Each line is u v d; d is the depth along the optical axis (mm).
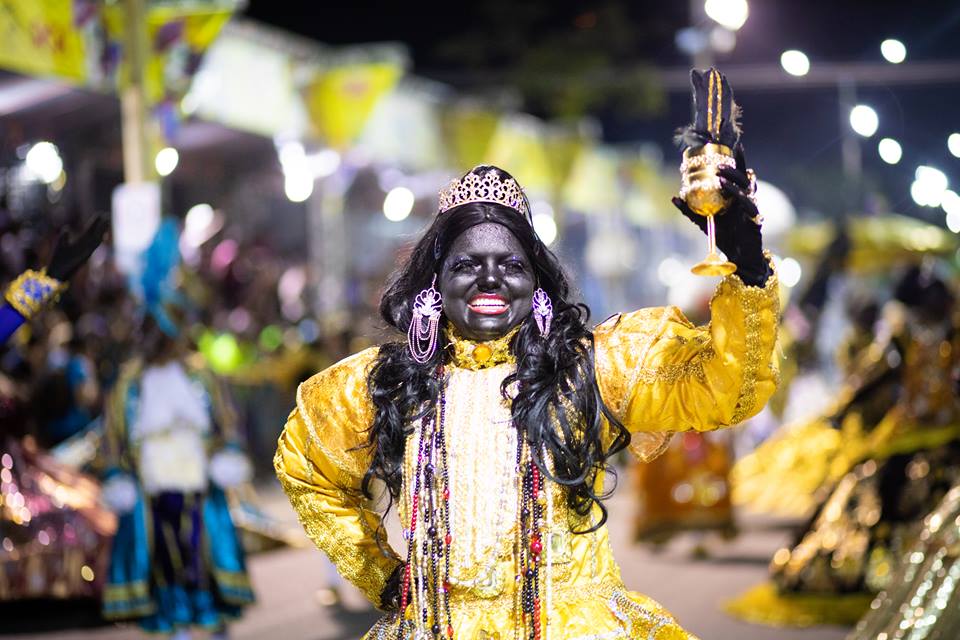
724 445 10070
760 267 2852
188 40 10797
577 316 3203
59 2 10133
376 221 20969
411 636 3137
